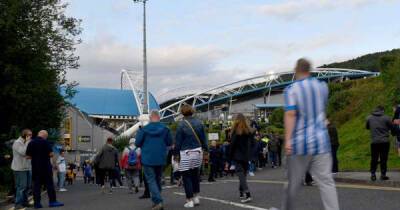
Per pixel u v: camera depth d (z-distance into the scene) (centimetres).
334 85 6147
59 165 2405
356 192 1186
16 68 2302
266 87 17150
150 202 1241
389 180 1381
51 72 2670
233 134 1105
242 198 1145
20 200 1385
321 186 624
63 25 2773
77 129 9381
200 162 1050
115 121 14125
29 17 2511
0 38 2331
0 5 2322
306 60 643
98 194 1830
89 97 13925
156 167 1052
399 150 1471
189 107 1059
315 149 615
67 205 1347
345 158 2541
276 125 8388
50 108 2817
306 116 623
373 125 1405
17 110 2439
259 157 3067
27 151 1316
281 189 1352
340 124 4259
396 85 3103
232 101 17062
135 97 13900
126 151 1797
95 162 1892
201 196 1255
